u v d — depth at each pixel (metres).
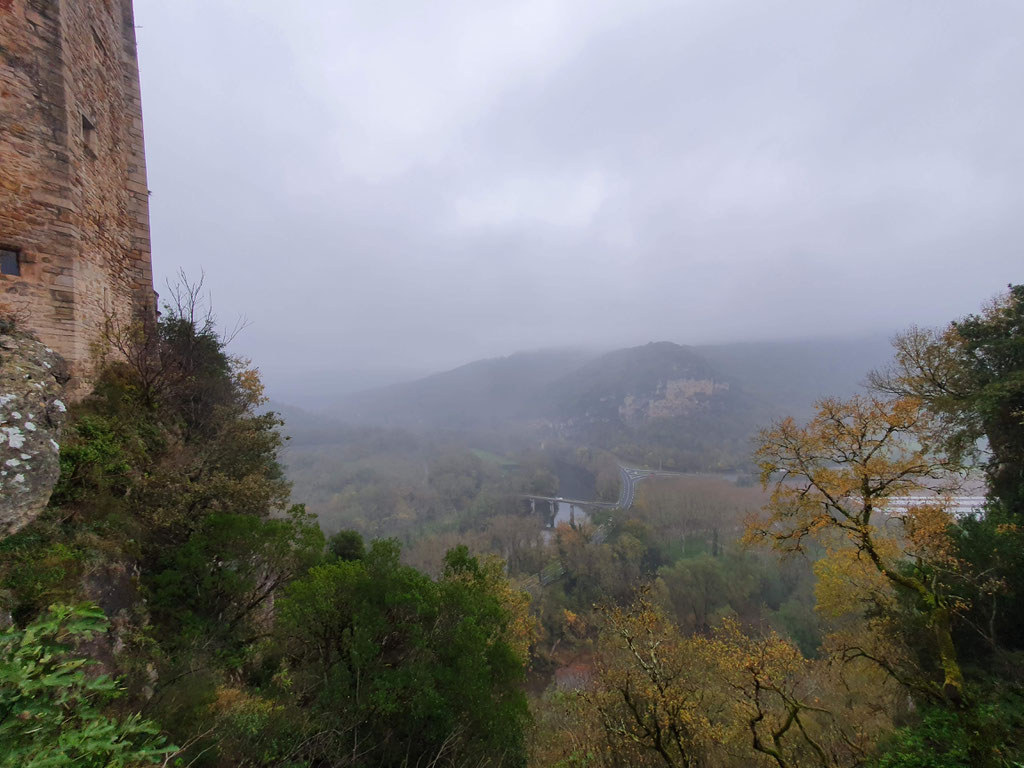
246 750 4.72
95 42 8.61
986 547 9.79
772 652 11.45
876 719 11.05
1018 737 6.68
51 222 7.13
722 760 9.45
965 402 11.85
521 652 14.55
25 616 4.23
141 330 9.21
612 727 8.48
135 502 6.87
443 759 5.66
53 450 4.57
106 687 2.26
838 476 8.91
